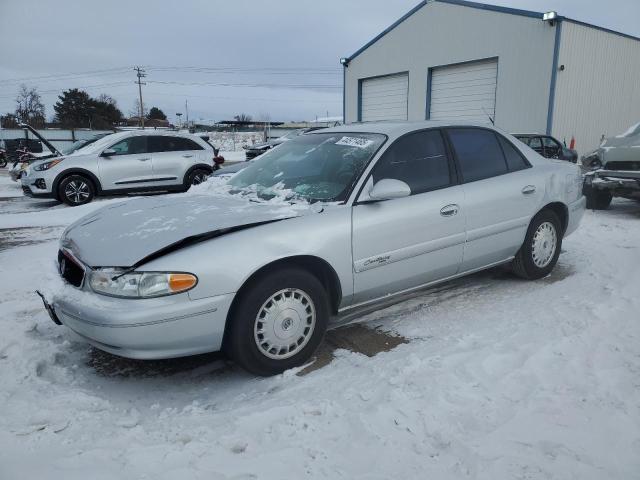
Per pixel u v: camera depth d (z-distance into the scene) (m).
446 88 18.58
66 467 2.16
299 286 3.11
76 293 2.95
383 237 3.46
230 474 2.10
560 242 4.82
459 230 3.90
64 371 3.23
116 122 74.94
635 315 3.65
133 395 2.98
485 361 3.04
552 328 3.50
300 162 3.98
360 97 21.92
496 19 16.50
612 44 16.98
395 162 3.68
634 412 2.49
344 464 2.17
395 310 4.10
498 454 2.21
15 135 37.72
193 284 2.77
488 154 4.32
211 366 3.34
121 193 11.55
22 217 9.02
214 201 3.61
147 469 2.14
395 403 2.61
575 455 2.19
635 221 7.60
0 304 4.34
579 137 16.95
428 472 2.12
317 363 3.25
